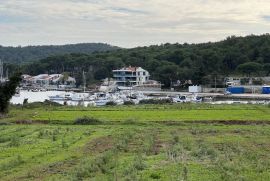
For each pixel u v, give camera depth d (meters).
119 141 45.72
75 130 58.84
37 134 54.03
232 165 30.09
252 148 41.34
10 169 30.34
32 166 31.38
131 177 26.05
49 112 86.25
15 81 86.50
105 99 148.00
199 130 58.69
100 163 30.92
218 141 47.06
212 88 198.62
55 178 26.70
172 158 34.53
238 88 183.50
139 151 38.94
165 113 80.81
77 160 34.16
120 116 76.56
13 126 65.81
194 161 33.09
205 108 90.69
